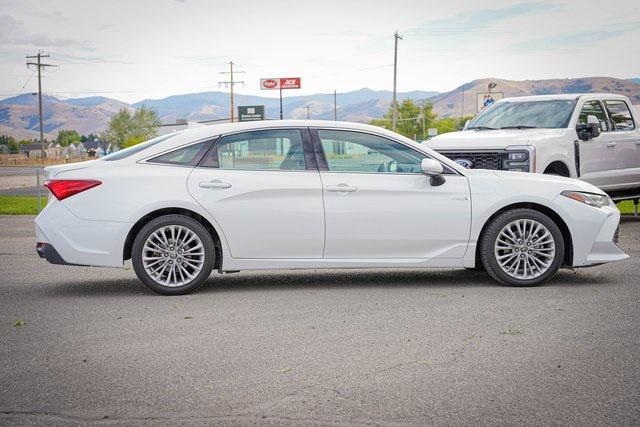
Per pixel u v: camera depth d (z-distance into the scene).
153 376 4.58
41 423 3.79
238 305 6.81
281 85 87.06
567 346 5.21
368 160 7.65
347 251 7.56
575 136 12.05
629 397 4.12
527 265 7.68
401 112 123.00
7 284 8.15
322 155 7.61
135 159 7.54
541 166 11.27
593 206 7.77
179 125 104.44
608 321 5.97
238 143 7.61
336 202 7.49
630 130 13.25
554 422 3.75
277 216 7.45
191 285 7.40
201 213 7.37
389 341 5.39
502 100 13.36
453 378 4.49
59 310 6.65
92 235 7.34
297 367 4.75
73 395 4.23
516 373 4.58
